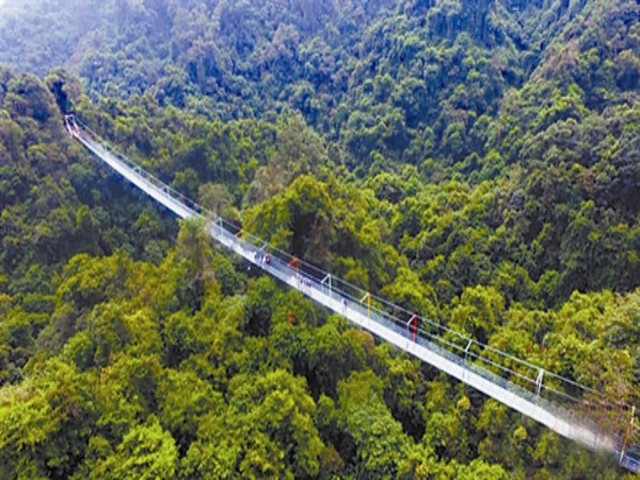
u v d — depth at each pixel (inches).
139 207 2122.3
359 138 3715.6
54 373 901.8
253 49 5226.4
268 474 855.7
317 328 1125.7
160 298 1173.7
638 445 835.4
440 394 1100.5
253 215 1491.1
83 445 836.6
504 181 2164.1
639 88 2743.6
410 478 899.4
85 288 1261.1
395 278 1470.2
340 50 5162.4
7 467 760.3
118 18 5196.9
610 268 1545.3
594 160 1793.8
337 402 1038.4
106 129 2383.1
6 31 5315.0
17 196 1835.6
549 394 983.6
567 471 876.0
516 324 1283.2
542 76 3051.2
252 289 1211.9
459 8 3932.1
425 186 2807.6
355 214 1513.3
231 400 959.6
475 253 1761.8
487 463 932.6
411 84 3750.0
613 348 1013.2
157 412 922.1
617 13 2974.9
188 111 3762.3
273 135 2982.3
